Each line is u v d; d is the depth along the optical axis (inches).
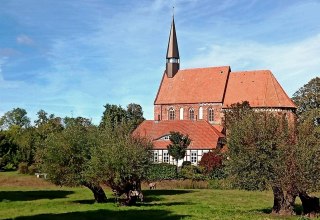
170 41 4375.0
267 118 1172.5
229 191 2097.7
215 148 2994.6
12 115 7470.5
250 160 1123.3
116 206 1339.8
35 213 1157.1
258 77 3959.2
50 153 1476.4
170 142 3368.6
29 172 3191.4
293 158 1090.7
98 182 1373.0
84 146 1478.8
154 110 4264.3
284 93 3799.2
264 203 1540.4
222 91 3981.3
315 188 1081.4
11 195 1758.1
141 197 1509.6
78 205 1379.2
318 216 1107.9
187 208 1286.9
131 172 1312.7
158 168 2659.9
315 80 4195.4
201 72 4239.7
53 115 6254.9
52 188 2144.4
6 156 3619.6
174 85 4279.0
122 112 4197.8
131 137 1421.0
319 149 1087.0
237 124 1184.2
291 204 1149.7
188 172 2662.4
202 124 3508.9
